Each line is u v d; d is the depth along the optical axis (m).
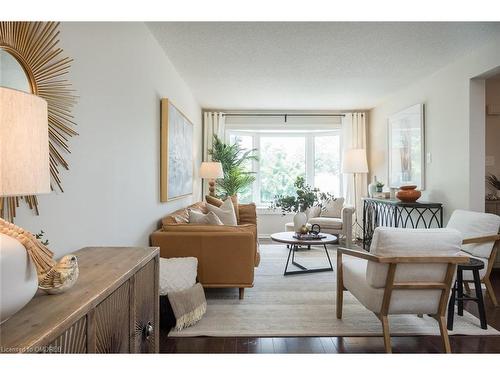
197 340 2.29
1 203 1.26
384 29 3.05
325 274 3.97
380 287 2.12
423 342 2.29
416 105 4.71
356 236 6.51
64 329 0.88
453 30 3.09
